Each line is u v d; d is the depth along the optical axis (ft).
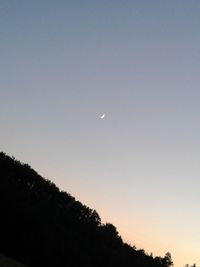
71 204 402.72
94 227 396.16
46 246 263.49
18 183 338.34
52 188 398.42
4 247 237.66
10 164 362.12
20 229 258.98
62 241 289.94
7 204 268.21
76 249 295.69
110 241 392.27
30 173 379.35
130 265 364.58
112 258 343.26
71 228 348.38
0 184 287.69
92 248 331.57
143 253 437.99
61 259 268.41
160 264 447.83
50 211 339.36
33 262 244.83
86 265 289.12
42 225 284.61
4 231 247.70
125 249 408.26
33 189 365.61
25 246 248.73
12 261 219.82
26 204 291.38
